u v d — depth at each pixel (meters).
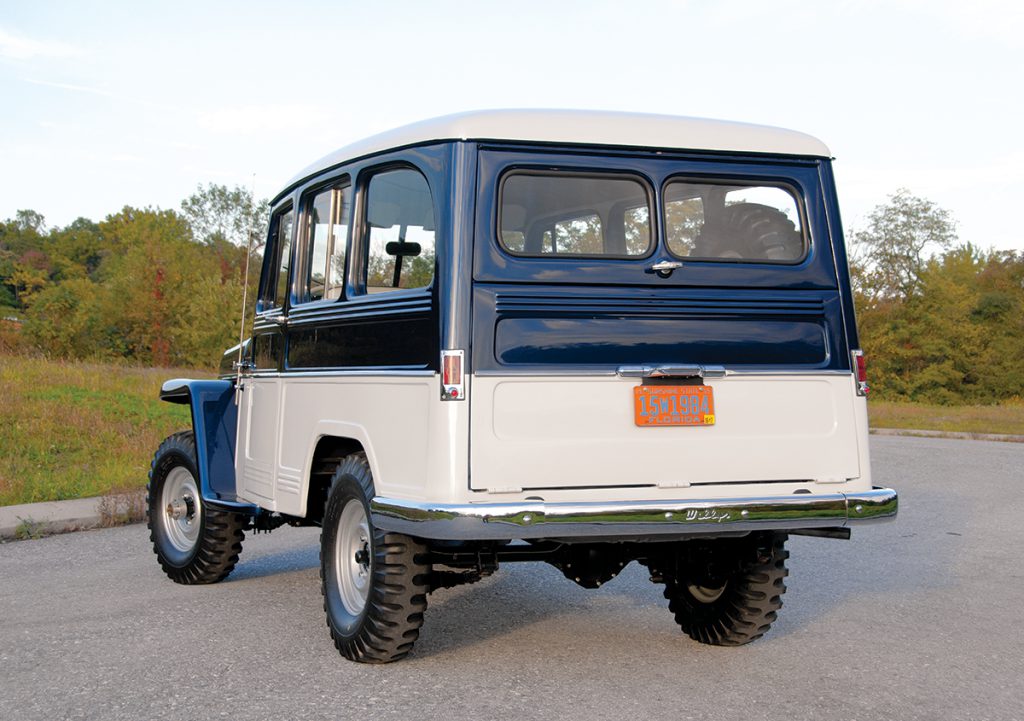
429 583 4.72
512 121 4.61
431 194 4.62
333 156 5.54
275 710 4.25
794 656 5.25
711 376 4.68
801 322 4.90
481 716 4.16
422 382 4.46
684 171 4.81
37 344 44.06
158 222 80.06
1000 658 5.23
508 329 4.46
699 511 4.43
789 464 4.79
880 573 7.68
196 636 5.57
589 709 4.27
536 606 6.47
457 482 4.29
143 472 12.31
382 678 4.73
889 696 4.53
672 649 5.36
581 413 4.48
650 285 4.66
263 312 6.42
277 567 7.86
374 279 5.06
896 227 59.44
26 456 13.32
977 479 13.83
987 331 51.03
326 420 5.27
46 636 5.57
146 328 46.19
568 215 4.65
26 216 140.50
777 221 4.99
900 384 50.81
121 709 4.29
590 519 4.30
